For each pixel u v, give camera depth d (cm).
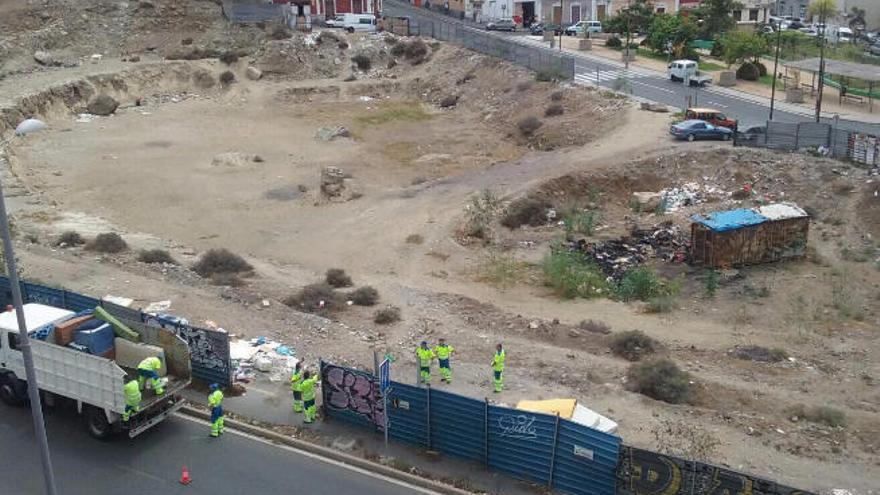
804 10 11606
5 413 2169
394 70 7831
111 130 6125
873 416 2262
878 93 6262
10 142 5381
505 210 4194
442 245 3841
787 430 2153
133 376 2147
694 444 1978
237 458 1994
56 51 7444
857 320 3056
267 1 8875
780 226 3609
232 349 2494
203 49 7725
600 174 4556
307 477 1920
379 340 2695
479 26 10275
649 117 5509
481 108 6662
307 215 4356
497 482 1889
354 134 6147
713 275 3391
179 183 4919
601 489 1794
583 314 3100
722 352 2731
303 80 7606
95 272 3188
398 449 2023
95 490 1853
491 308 3061
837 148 4494
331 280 3322
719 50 8031
